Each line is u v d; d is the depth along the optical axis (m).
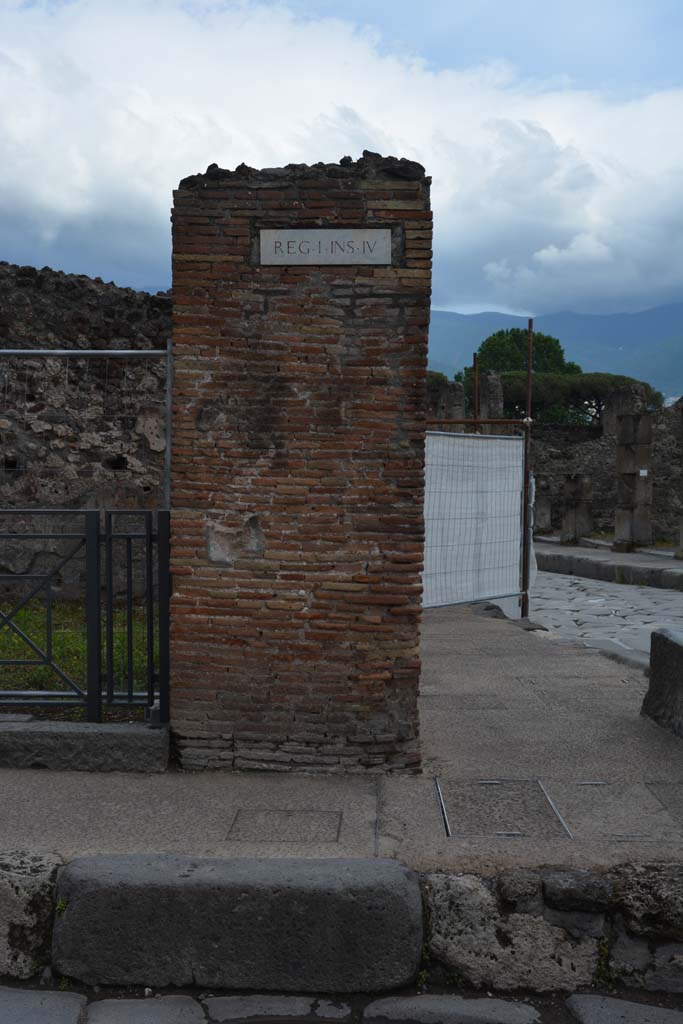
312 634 5.06
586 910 3.87
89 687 5.53
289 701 5.10
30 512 5.44
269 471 5.03
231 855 4.03
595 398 47.91
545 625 11.83
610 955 3.88
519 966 3.88
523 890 3.89
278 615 5.07
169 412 5.22
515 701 6.83
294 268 4.94
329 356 4.96
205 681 5.13
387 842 4.16
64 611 8.33
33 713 5.88
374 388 4.96
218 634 5.11
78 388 11.20
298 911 3.81
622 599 15.05
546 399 47.50
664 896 3.86
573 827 4.33
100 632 5.53
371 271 4.93
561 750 5.56
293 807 4.61
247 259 4.96
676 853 4.02
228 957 3.84
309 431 4.99
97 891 3.85
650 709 6.25
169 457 5.35
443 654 8.85
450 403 24.11
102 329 11.32
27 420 11.08
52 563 10.50
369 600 5.04
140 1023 3.60
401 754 5.11
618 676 7.78
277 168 4.93
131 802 4.67
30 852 4.06
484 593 10.49
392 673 5.07
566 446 34.72
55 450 11.11
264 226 4.94
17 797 4.74
